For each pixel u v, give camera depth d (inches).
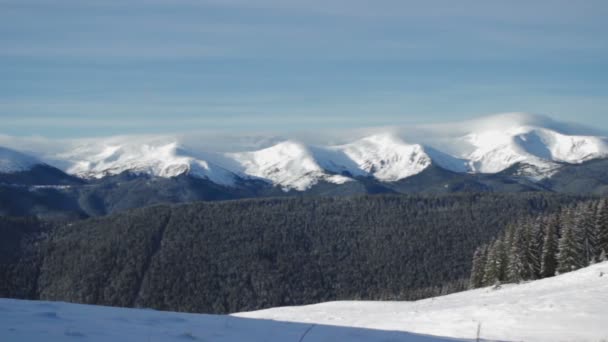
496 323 1010.7
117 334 511.8
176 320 650.2
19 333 470.3
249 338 562.3
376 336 638.5
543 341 829.8
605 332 875.4
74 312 644.7
